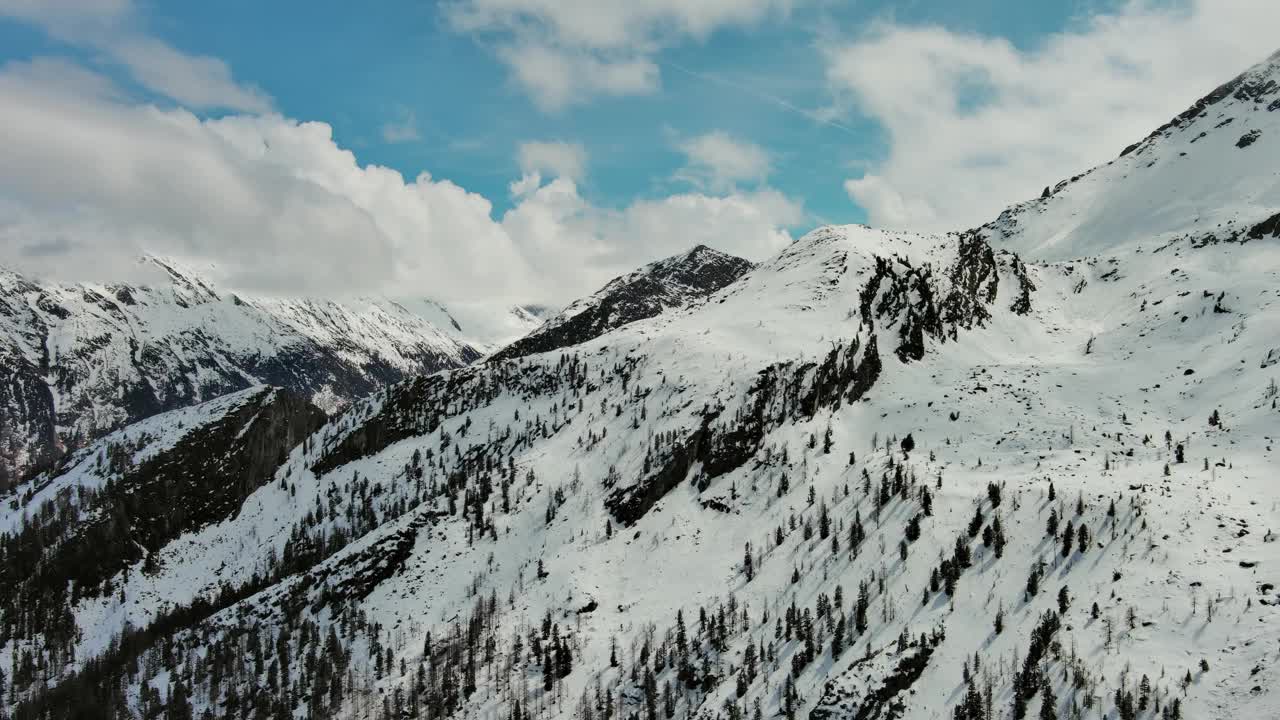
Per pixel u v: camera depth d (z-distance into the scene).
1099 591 189.88
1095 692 165.38
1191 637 170.88
